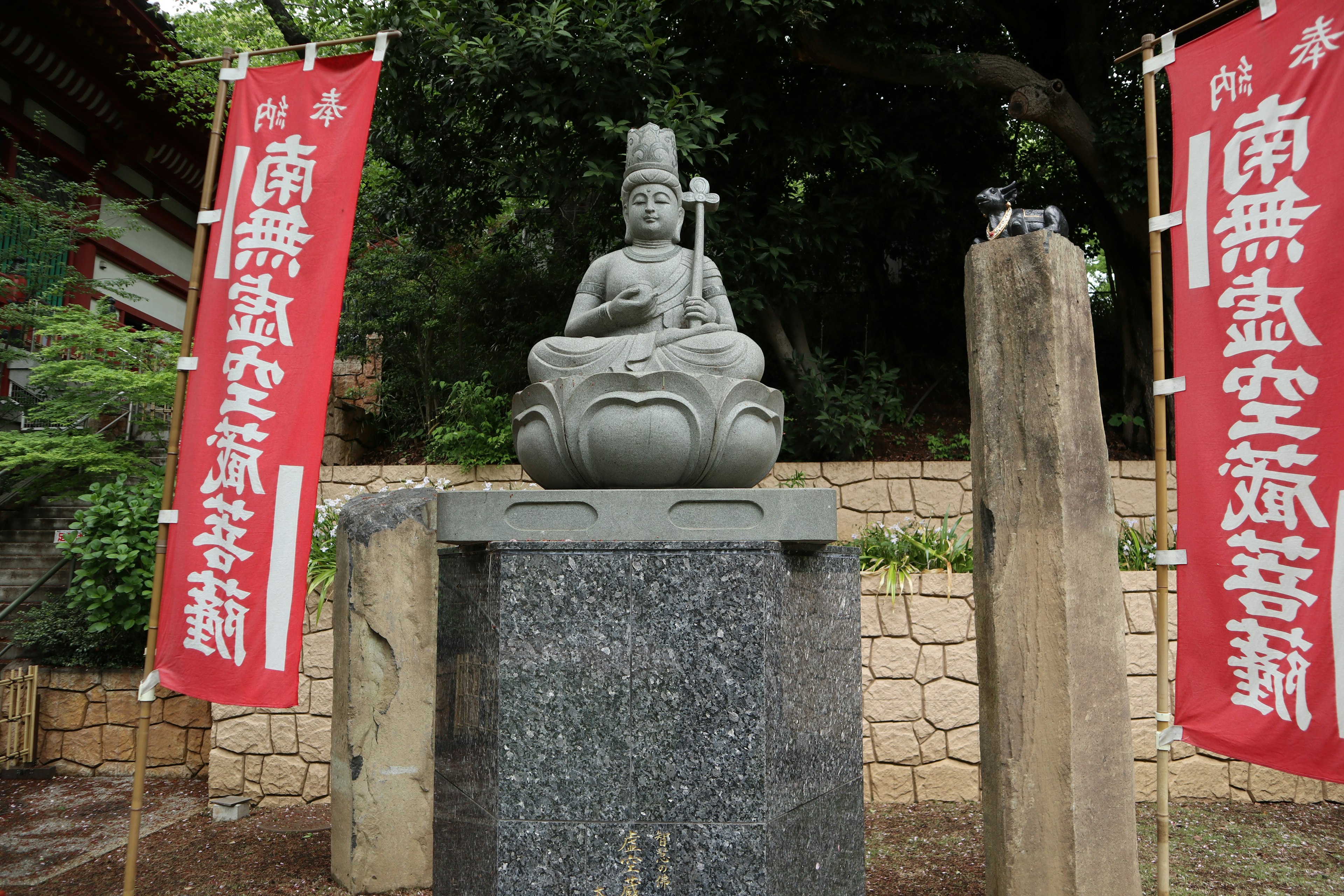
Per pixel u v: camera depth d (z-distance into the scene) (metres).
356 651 4.33
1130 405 9.36
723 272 8.09
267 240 3.71
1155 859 4.55
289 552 3.58
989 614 3.56
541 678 2.79
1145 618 5.72
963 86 8.73
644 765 2.73
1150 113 3.84
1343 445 3.18
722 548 2.80
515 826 2.73
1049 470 3.45
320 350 3.64
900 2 7.90
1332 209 3.25
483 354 10.43
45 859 4.85
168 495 3.75
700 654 2.76
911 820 5.21
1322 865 4.45
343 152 3.73
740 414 3.21
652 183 3.80
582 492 3.04
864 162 8.49
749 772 2.69
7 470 8.78
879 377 8.65
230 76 3.90
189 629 3.61
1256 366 3.37
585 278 3.88
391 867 4.27
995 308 3.64
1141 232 8.84
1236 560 3.39
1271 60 3.44
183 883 4.45
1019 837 3.38
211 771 5.72
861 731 3.46
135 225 10.84
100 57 11.26
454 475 7.89
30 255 10.14
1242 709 3.35
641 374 3.15
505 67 7.02
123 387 8.38
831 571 3.30
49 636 6.89
